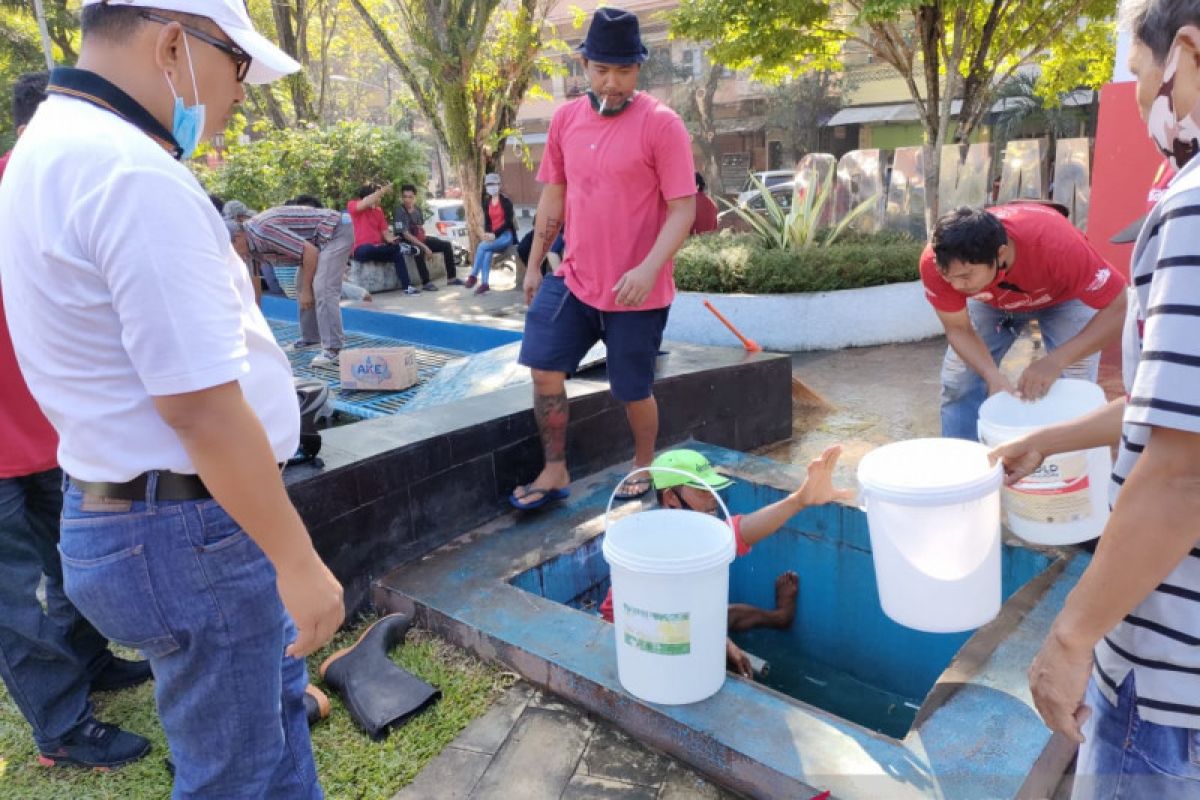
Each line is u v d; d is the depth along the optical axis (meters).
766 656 3.56
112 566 1.38
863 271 7.25
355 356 5.70
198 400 1.21
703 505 2.90
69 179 1.19
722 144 28.73
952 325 3.34
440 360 6.94
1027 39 10.07
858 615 3.39
